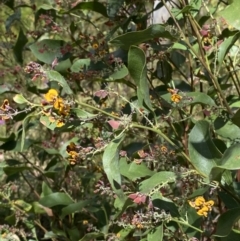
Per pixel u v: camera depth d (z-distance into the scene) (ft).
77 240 4.18
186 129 3.83
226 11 3.01
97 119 3.34
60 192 4.28
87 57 3.89
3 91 4.27
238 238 3.34
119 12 3.92
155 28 3.26
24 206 4.22
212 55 3.70
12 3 4.51
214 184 3.25
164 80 3.98
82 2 3.84
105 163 3.09
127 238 4.11
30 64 3.23
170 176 3.24
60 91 4.20
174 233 3.54
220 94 3.40
